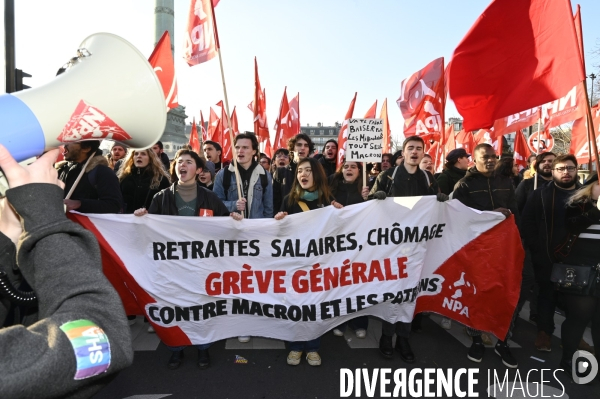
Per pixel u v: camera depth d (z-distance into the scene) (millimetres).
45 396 686
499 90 3791
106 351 776
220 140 10383
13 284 976
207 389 3045
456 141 11703
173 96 5844
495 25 3705
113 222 3158
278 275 3348
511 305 3371
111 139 1179
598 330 3105
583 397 2998
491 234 3477
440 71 6363
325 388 3080
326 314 3373
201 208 3621
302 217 3338
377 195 3441
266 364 3447
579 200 3074
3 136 877
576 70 3186
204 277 3271
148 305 3223
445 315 3666
